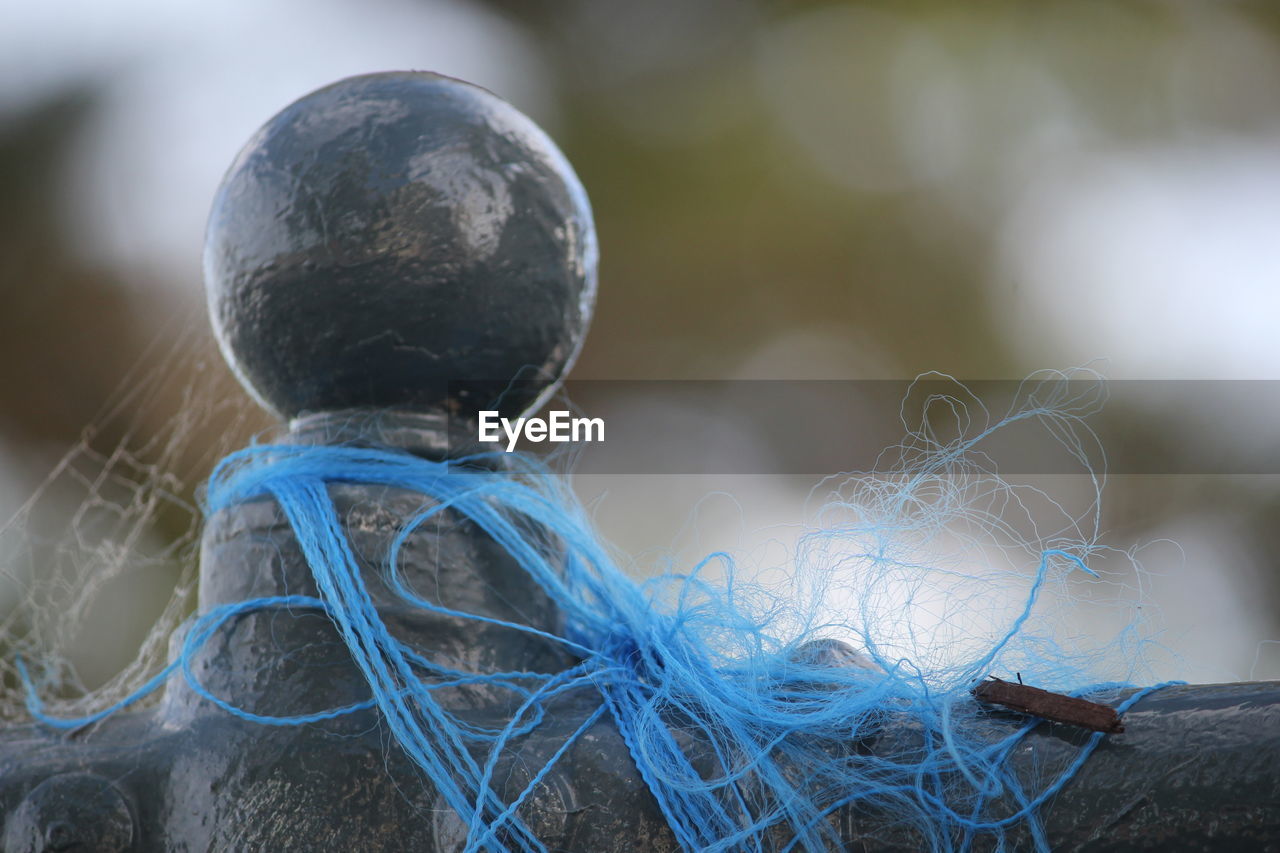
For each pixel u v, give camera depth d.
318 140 0.40
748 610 0.39
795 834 0.36
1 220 1.03
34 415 1.04
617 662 0.39
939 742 0.36
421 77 0.41
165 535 0.80
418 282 0.40
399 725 0.37
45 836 0.38
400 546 0.39
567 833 0.37
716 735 0.37
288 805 0.38
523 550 0.40
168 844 0.38
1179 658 0.39
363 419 0.40
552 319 0.41
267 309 0.40
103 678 0.74
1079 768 0.36
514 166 0.41
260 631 0.39
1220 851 0.35
